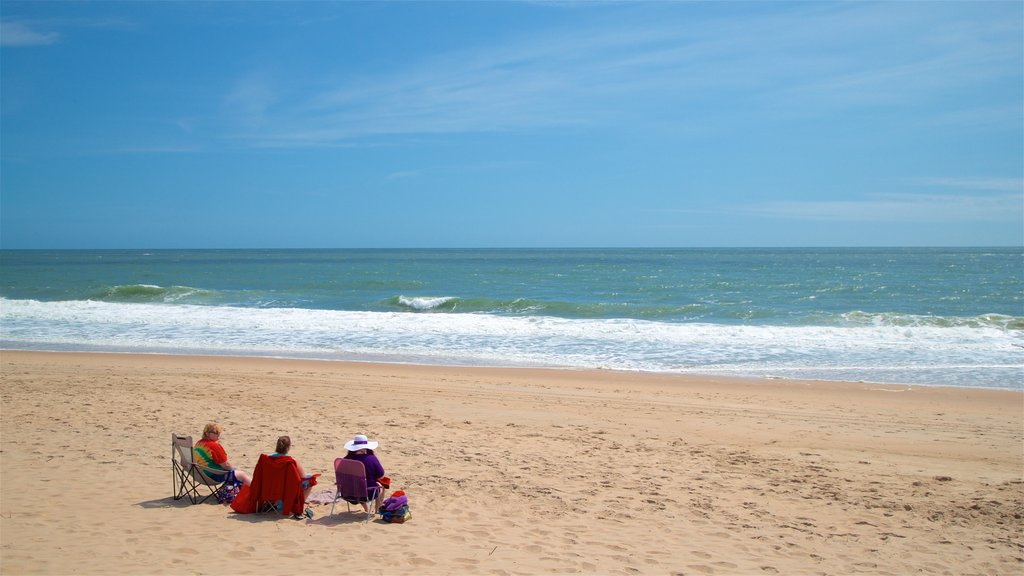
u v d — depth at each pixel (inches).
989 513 279.9
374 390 542.0
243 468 318.7
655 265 3216.0
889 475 334.3
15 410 436.5
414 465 333.4
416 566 209.2
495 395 530.3
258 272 2578.7
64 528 229.1
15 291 1573.6
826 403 515.8
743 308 1205.1
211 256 5590.6
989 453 380.5
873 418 468.4
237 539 225.9
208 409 456.4
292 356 733.3
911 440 409.1
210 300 1428.4
